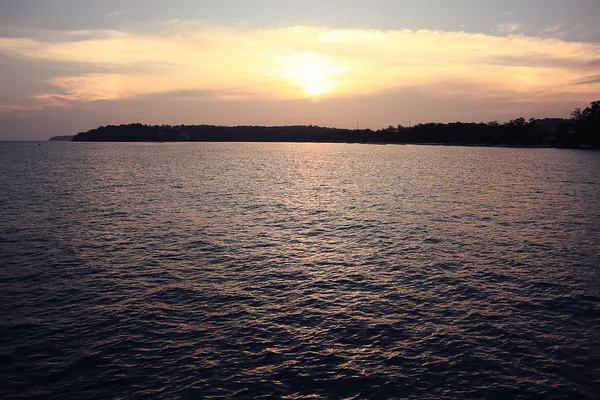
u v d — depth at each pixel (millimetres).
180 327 19469
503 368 16391
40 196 55906
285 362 16766
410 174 94438
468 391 15078
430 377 15844
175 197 56469
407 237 35344
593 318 20406
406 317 20516
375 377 15820
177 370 16234
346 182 76938
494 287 24203
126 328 19328
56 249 31125
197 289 23844
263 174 92375
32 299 22328
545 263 28422
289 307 21609
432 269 27297
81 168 104438
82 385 15383
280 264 28297
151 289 23781
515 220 42250
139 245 32469
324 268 27531
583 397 14750
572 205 51344
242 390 15125
